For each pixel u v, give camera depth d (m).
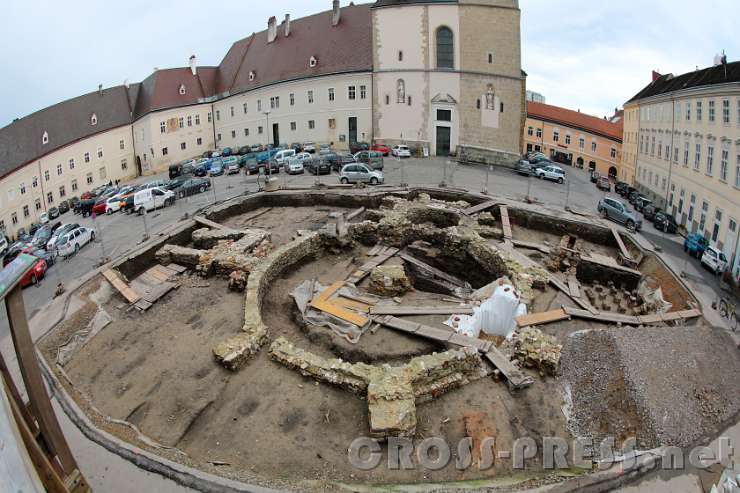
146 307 22.06
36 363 8.80
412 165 48.72
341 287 22.62
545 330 19.33
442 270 28.31
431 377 15.43
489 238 28.86
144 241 29.53
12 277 8.34
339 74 58.25
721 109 34.22
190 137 69.88
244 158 53.97
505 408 15.14
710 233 34.94
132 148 69.38
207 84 72.81
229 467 13.00
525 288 21.52
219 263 24.47
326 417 14.78
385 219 29.09
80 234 31.89
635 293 25.44
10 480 5.23
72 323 21.06
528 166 46.56
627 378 14.83
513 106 56.50
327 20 64.19
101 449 13.25
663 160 46.97
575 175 59.81
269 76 64.62
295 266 25.80
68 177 61.53
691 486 11.85
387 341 18.80
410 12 54.41
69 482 9.19
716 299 23.81
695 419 13.99
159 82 68.44
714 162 34.94
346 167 39.62
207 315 21.23
